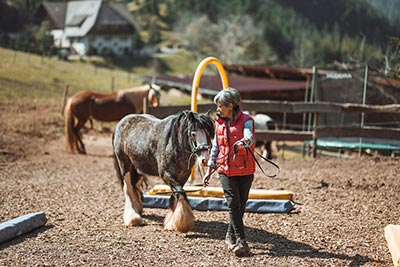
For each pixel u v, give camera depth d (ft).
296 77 116.47
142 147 24.67
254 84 111.14
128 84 134.92
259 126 52.01
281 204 27.20
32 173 40.86
